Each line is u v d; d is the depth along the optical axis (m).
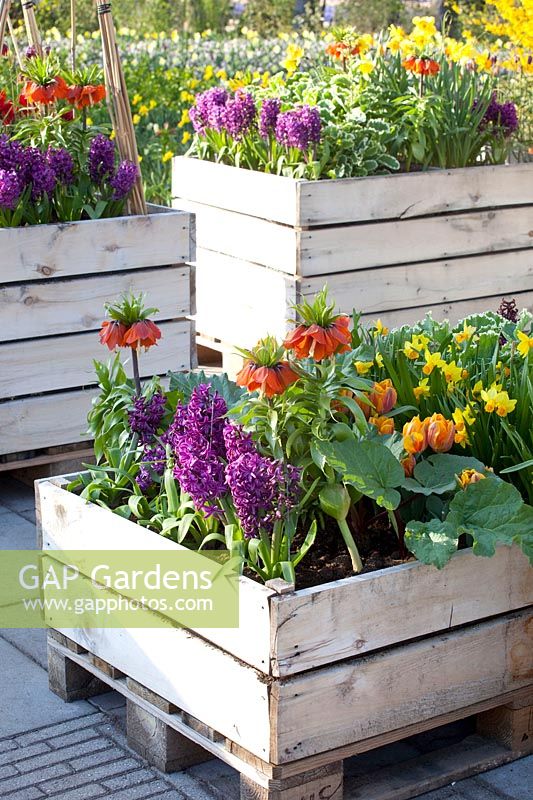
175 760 2.74
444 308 5.47
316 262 5.05
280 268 5.13
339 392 2.79
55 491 2.96
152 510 2.87
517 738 2.80
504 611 2.71
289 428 2.67
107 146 4.46
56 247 4.28
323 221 5.03
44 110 4.84
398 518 2.81
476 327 3.63
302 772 2.45
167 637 2.63
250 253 5.29
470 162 5.72
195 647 2.55
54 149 4.39
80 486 3.06
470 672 2.67
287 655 2.37
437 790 2.68
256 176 5.16
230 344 5.54
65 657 3.03
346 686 2.46
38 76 4.51
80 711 3.02
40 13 14.44
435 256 5.37
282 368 2.51
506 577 2.69
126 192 4.45
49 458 4.46
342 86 5.75
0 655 3.31
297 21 17.25
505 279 5.61
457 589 2.61
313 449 2.59
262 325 5.30
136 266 4.46
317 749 2.45
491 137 5.70
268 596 2.35
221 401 2.64
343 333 2.57
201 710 2.58
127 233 4.41
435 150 5.53
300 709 2.41
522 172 5.53
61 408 4.41
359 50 5.91
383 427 2.81
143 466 2.94
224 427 2.62
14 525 4.23
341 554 2.75
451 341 3.32
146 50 11.26
